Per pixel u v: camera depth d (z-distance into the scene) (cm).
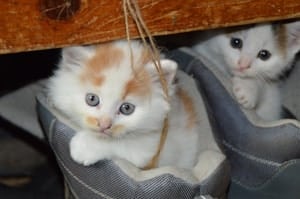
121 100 51
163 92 53
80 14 47
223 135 60
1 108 64
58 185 67
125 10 47
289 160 56
